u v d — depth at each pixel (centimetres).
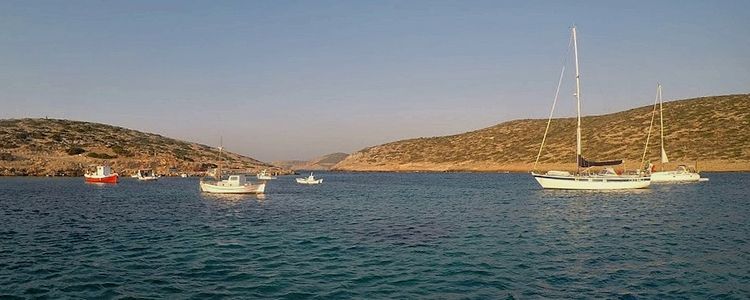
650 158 11694
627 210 3688
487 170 15588
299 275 1698
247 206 4462
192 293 1479
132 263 1886
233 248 2208
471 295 1462
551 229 2742
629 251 2084
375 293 1484
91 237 2523
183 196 5725
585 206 4038
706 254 2011
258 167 17988
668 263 1852
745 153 10719
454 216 3500
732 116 12769
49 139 13650
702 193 5322
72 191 6481
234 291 1502
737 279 1620
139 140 16588
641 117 14825
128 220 3281
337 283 1595
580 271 1738
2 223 3072
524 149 16212
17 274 1697
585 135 15038
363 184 9575
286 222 3195
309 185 9294
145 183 9169
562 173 6178
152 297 1436
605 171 6500
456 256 2008
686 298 1427
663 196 4997
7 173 10662
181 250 2156
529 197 5138
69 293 1472
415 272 1738
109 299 1414
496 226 2905
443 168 17488
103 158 12875
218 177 7394
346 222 3192
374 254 2061
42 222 3133
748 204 4072
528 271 1741
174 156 15112
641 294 1465
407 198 5491
